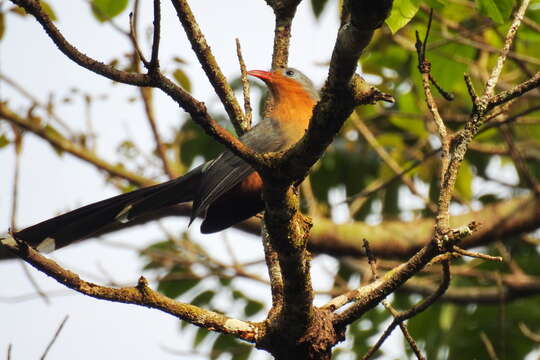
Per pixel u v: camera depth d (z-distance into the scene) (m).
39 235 7.85
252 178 8.46
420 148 12.98
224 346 11.48
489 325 11.96
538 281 11.73
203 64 6.02
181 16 5.73
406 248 11.75
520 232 11.75
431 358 11.88
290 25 8.13
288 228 5.80
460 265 13.02
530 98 12.46
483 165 13.36
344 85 5.09
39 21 5.09
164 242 12.33
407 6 6.71
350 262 12.16
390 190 12.88
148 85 5.27
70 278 5.78
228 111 7.29
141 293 6.01
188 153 12.81
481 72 11.66
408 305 12.26
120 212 8.27
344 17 6.35
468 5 10.62
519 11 6.12
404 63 12.37
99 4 8.83
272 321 6.33
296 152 5.47
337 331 6.39
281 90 9.40
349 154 12.94
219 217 8.82
